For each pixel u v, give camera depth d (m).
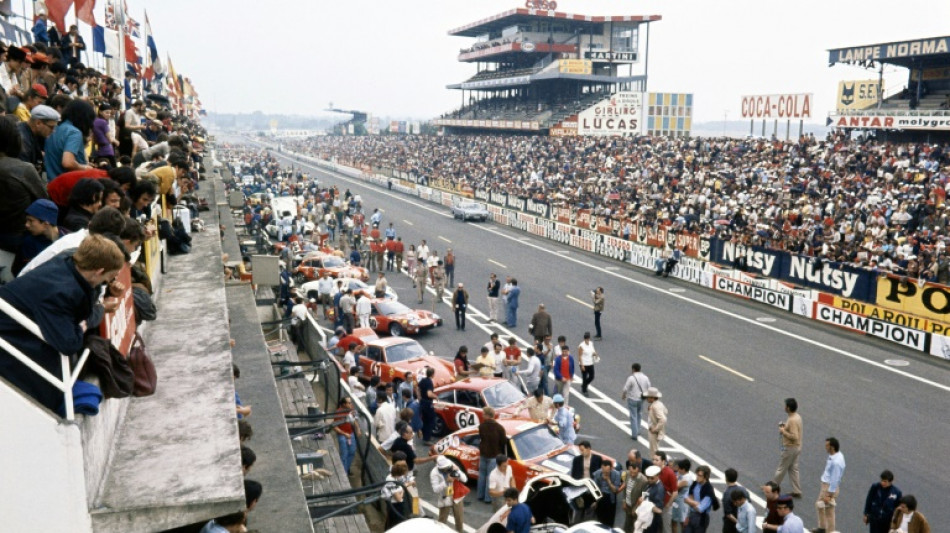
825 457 14.70
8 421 3.79
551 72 80.19
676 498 11.23
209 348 7.28
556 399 14.60
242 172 75.38
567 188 50.31
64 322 3.86
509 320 25.22
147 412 5.74
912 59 47.19
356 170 94.62
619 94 76.38
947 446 15.17
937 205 29.62
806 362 20.94
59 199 5.83
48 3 17.59
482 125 89.94
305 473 10.75
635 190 44.19
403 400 15.85
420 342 23.22
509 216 49.97
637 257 35.84
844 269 24.67
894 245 26.80
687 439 15.55
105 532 4.21
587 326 24.77
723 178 42.56
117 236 4.76
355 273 30.14
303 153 148.75
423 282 28.44
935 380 19.39
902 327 22.50
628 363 20.84
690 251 32.44
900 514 10.52
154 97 29.56
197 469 4.77
